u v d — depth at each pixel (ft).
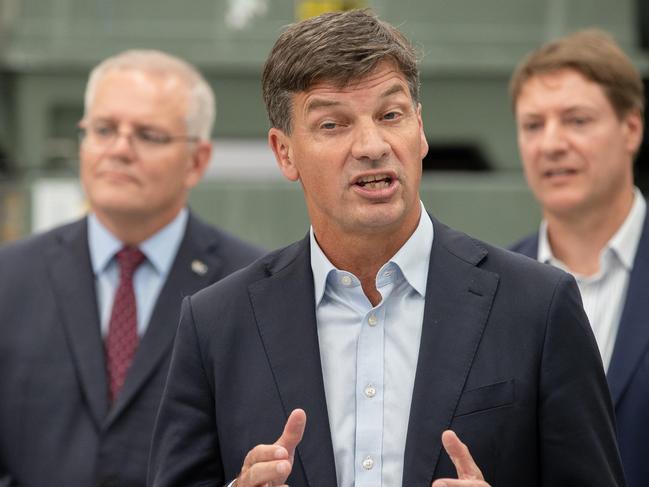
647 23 42.93
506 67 42.14
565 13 42.39
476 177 42.04
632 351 27.89
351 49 21.13
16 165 42.06
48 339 31.09
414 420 21.15
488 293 21.95
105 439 30.14
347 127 21.45
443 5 42.27
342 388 22.06
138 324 31.83
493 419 21.07
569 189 30.30
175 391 22.88
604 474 21.24
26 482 30.32
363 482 21.40
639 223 30.42
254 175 42.24
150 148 32.12
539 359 21.43
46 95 42.01
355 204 21.38
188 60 42.11
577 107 30.19
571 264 31.27
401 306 22.44
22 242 32.86
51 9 42.11
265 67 22.50
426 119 42.29
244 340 22.62
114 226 32.22
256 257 32.91
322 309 22.71
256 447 20.11
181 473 22.40
